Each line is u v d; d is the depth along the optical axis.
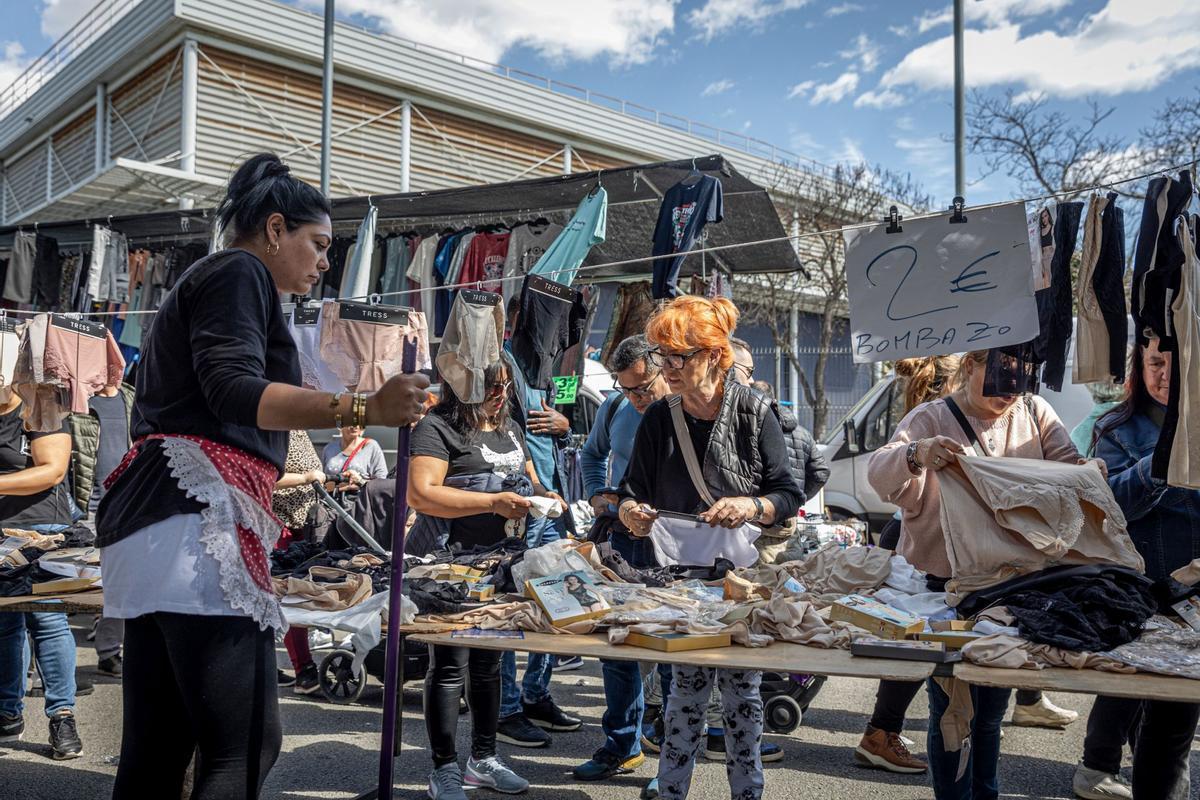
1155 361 3.00
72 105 13.37
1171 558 2.99
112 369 4.15
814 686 4.15
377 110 12.61
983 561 2.49
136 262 7.74
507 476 3.46
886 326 3.09
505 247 6.73
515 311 5.77
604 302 9.52
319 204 2.10
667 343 3.00
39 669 3.88
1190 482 2.63
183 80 11.12
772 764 3.83
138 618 1.94
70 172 13.59
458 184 13.33
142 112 12.00
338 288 7.25
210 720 1.87
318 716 4.55
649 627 2.38
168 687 1.95
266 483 2.02
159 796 1.95
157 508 1.88
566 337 5.50
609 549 3.11
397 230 7.29
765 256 7.38
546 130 14.16
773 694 4.07
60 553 3.47
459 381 3.42
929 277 3.04
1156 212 2.68
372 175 12.52
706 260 7.45
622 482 3.27
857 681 5.41
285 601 2.84
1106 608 2.23
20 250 7.66
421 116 12.98
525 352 5.27
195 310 1.91
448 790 3.12
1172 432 2.66
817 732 4.31
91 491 5.18
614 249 7.34
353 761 3.89
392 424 1.88
